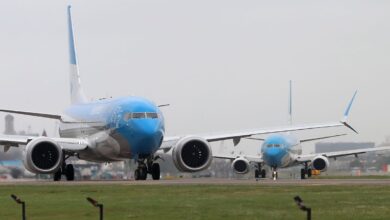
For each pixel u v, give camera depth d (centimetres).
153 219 7981
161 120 17675
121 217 8206
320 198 9769
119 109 17775
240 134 18212
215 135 18125
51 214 8694
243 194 10781
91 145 18788
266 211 8406
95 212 8669
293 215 8006
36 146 17012
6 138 17600
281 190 11362
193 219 7912
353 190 11212
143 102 17788
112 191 11869
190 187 12469
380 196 10019
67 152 18875
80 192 11831
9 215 8725
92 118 19062
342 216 7894
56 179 19100
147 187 12681
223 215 8125
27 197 11056
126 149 17738
